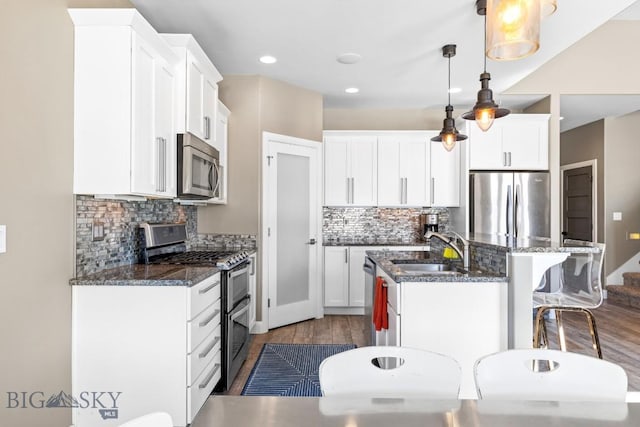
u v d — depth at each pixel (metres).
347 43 3.24
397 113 5.33
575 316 4.66
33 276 1.78
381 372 1.21
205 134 3.01
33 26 1.77
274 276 4.16
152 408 2.04
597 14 2.74
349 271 4.71
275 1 2.59
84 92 2.06
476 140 4.70
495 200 4.59
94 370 2.05
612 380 1.16
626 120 5.94
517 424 0.90
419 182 4.96
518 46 1.77
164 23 2.89
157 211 3.18
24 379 1.72
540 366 2.45
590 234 6.23
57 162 1.94
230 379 2.72
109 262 2.46
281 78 4.12
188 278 2.08
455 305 2.18
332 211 5.26
